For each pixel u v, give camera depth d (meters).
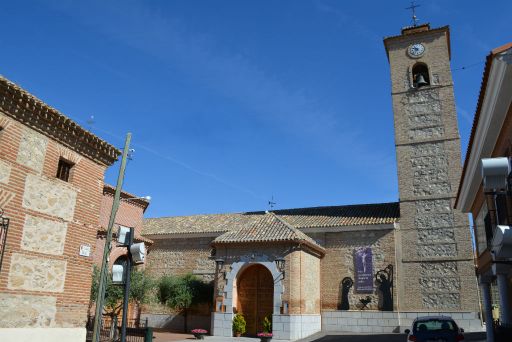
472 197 18.28
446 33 32.19
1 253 12.33
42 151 14.20
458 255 27.34
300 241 25.22
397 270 28.20
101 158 16.59
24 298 13.08
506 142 11.79
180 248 34.91
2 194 12.73
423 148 30.39
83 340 14.87
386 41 33.53
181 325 31.66
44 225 13.98
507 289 14.81
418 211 29.12
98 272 23.14
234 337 24.69
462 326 26.06
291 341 23.50
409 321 26.98
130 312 26.05
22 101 13.23
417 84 31.92
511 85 10.12
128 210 29.33
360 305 28.30
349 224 29.97
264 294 25.86
